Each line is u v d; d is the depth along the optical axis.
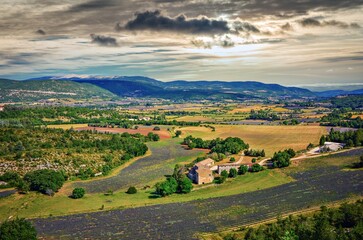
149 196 196.00
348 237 106.69
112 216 167.62
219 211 169.12
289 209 163.25
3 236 123.38
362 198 168.75
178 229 150.62
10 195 194.38
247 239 129.88
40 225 158.00
